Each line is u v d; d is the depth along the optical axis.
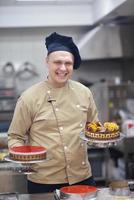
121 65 4.80
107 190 1.58
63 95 1.75
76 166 1.74
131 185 1.58
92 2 4.36
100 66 4.78
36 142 1.73
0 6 4.29
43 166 1.70
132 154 3.75
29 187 1.77
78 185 1.65
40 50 4.63
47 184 1.71
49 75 1.74
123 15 3.68
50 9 4.39
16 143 1.70
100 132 1.62
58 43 1.67
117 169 4.07
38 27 4.47
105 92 4.13
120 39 4.34
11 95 4.39
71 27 4.59
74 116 1.74
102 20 4.03
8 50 4.57
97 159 4.12
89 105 1.83
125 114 4.03
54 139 1.70
